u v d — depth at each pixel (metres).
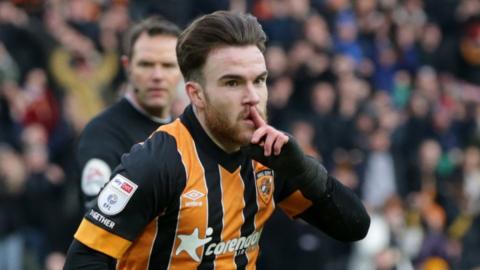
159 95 11.21
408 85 32.56
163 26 11.33
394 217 24.14
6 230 22.25
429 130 30.41
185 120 8.17
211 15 7.92
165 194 7.85
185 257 8.02
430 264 25.05
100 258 7.80
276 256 22.20
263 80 7.92
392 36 33.19
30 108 25.08
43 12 27.02
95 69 26.55
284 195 8.59
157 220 7.95
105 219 7.80
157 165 7.84
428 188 27.97
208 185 8.02
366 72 31.52
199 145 8.09
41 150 23.27
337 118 27.19
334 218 8.55
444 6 35.78
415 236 25.17
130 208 7.77
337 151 26.78
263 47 7.95
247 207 8.23
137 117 11.28
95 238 7.80
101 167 10.91
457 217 26.95
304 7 30.38
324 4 31.80
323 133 26.88
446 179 28.38
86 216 7.92
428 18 35.34
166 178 7.85
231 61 7.77
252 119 7.82
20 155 23.86
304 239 22.25
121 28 27.42
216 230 8.05
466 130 32.16
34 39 26.08
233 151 8.16
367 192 26.44
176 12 29.98
